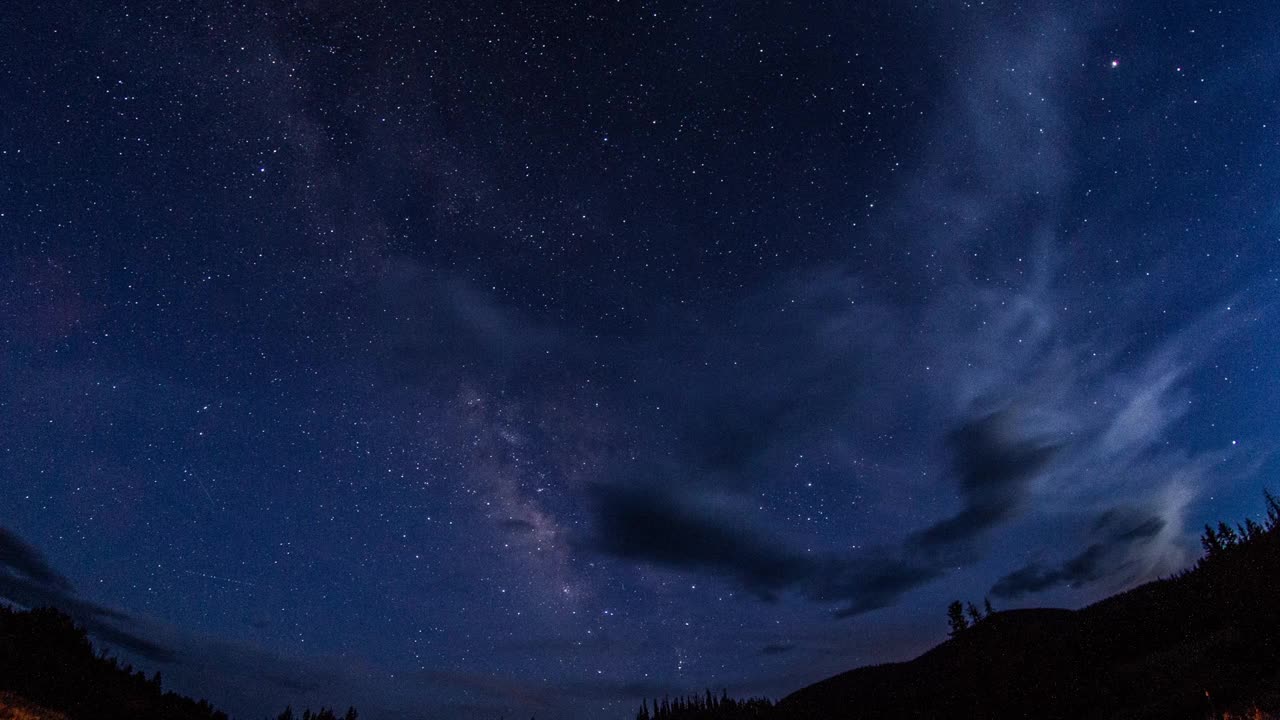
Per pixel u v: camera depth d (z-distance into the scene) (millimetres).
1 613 23984
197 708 25672
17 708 16766
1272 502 24500
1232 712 15445
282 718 29469
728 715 52000
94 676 23094
